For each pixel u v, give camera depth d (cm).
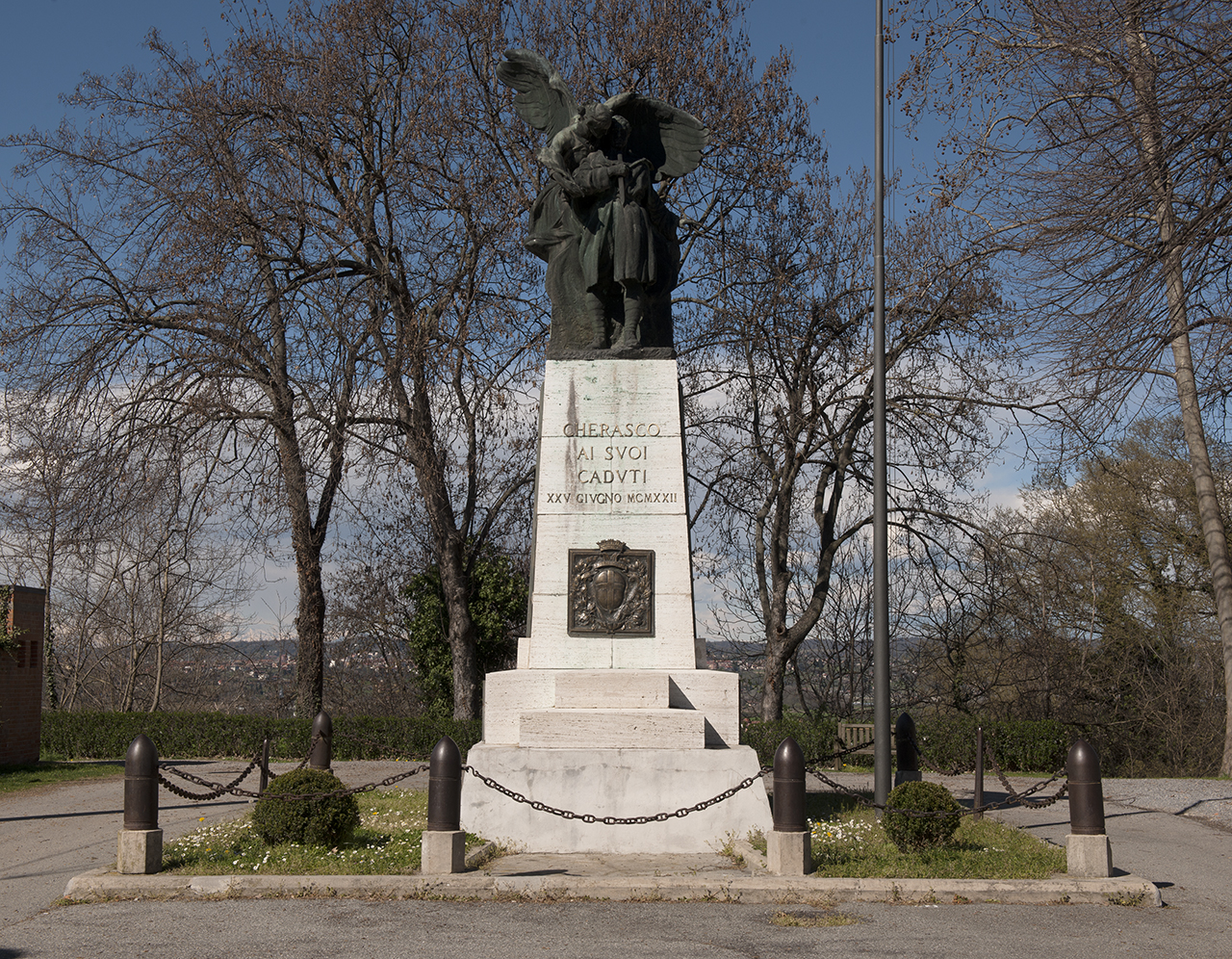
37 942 646
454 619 2408
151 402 2134
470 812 973
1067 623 2853
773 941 650
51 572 3128
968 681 2850
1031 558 2477
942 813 883
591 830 965
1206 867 943
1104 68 1432
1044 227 1362
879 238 1302
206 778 1681
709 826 966
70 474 2147
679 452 1113
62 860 965
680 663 1070
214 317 2077
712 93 2344
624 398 1124
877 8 1341
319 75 2192
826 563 2434
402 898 761
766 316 2362
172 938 651
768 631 2525
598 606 1076
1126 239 1333
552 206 1246
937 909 737
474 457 2398
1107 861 801
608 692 1024
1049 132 1343
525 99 1343
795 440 2397
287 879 769
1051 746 1989
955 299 2209
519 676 1053
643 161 1205
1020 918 714
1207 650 2767
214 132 2212
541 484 1106
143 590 3391
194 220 2061
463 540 2464
